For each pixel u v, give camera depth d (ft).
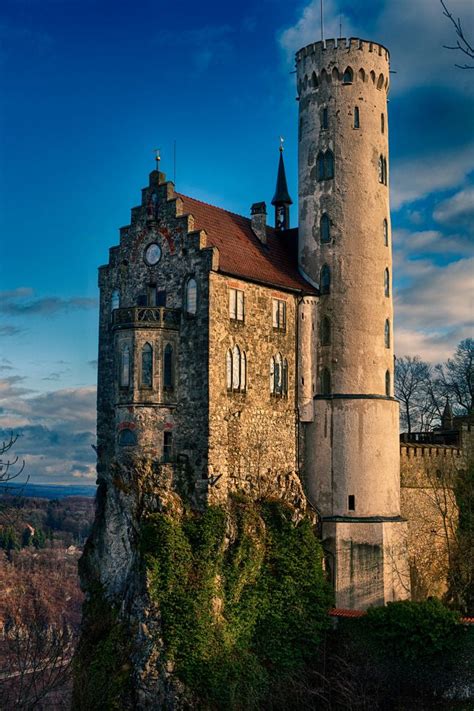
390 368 204.95
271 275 196.44
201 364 178.19
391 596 191.21
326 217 204.23
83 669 161.68
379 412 197.77
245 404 185.57
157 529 167.02
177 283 185.68
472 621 168.66
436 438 247.09
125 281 197.36
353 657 174.70
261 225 208.74
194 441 177.27
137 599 166.09
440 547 216.54
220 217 203.00
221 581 171.94
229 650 166.81
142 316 180.14
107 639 168.25
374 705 165.48
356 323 199.41
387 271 206.80
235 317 185.47
